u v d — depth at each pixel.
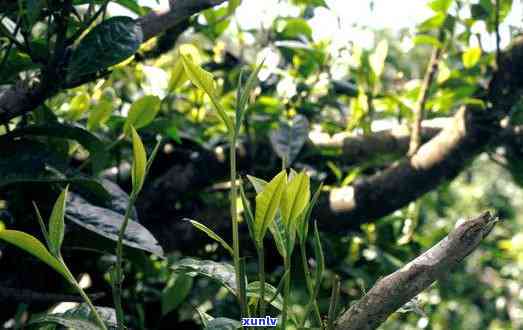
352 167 1.48
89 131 1.02
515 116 1.51
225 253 1.46
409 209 1.69
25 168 0.94
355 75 1.63
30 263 1.08
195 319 1.39
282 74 1.51
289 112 1.54
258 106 1.50
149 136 1.28
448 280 2.12
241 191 0.76
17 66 0.98
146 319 1.36
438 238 1.69
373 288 0.74
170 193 1.39
